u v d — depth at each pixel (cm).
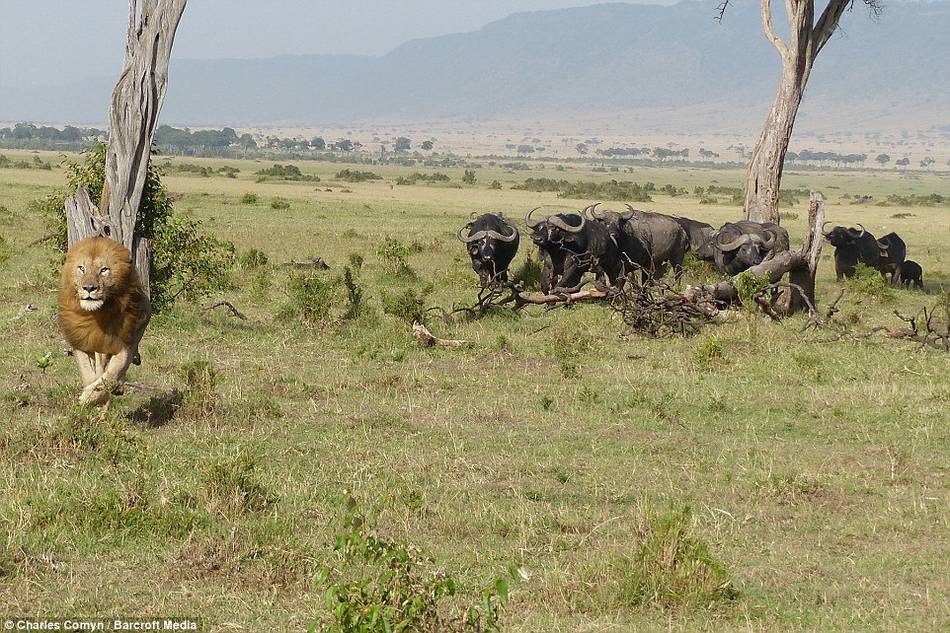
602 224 6397
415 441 2927
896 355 4516
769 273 5650
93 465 2503
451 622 1581
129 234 3850
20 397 3081
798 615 1850
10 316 4528
